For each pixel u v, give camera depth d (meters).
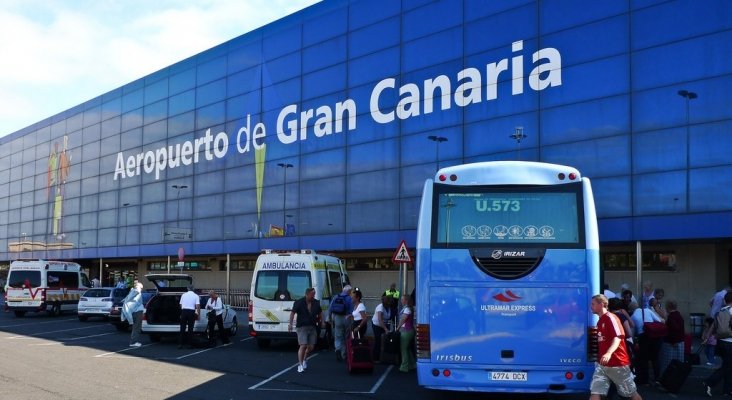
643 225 22.98
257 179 38.66
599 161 24.22
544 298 9.62
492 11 27.83
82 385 12.02
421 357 9.73
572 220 9.82
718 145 21.61
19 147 64.75
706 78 22.00
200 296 21.64
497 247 9.80
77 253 54.50
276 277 18.83
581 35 25.06
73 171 56.06
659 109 22.95
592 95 24.58
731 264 24.20
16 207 64.38
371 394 11.67
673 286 23.95
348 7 34.03
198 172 43.06
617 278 25.20
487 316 9.66
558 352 9.52
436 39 29.80
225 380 13.05
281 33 37.81
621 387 8.90
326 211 34.16
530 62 26.41
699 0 22.31
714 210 21.52
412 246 29.91
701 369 15.49
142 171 48.16
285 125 37.09
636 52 23.62
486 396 11.64
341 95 34.03
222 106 41.66
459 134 28.53
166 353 17.80
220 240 40.84
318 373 14.24
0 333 23.44
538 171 10.03
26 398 10.56
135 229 48.28
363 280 35.12
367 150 32.41
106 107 52.56
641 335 12.95
